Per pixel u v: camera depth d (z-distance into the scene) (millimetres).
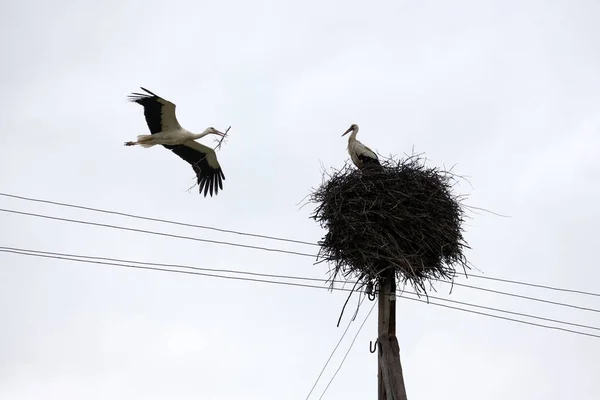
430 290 13188
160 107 18375
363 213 13391
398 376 12156
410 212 13656
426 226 13570
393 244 13141
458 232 13883
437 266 13664
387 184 13945
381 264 13078
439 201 13969
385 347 12453
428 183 14156
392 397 11984
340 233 13430
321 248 13586
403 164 14461
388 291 12938
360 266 13062
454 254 13734
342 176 14297
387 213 13414
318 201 14258
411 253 13328
